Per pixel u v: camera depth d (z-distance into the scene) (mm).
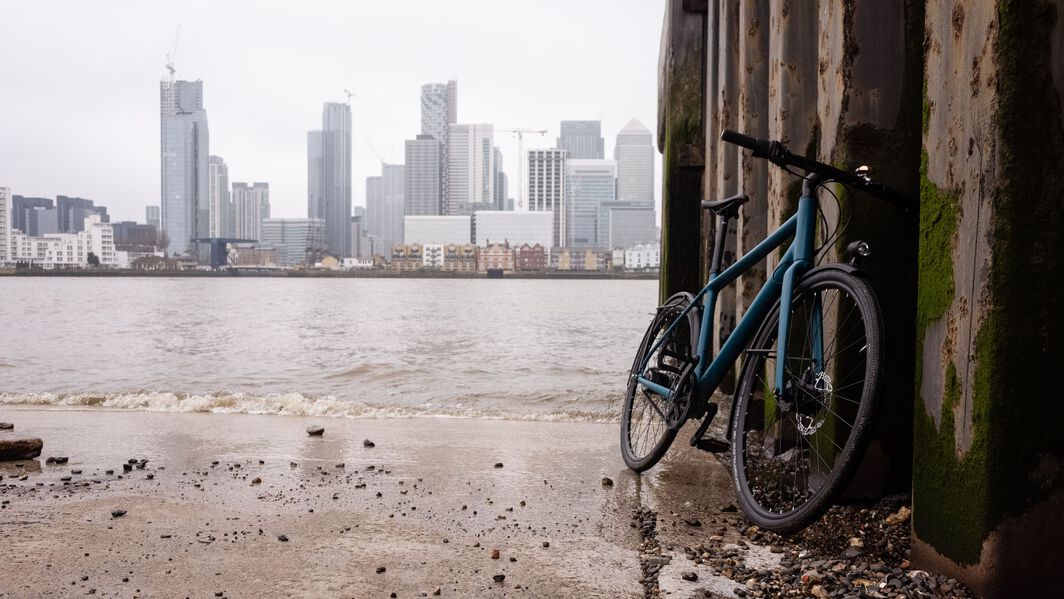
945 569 2018
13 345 13703
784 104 3539
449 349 13148
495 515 2805
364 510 2861
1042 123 1787
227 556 2363
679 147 6480
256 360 10844
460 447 3994
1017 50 1784
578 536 2572
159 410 5438
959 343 1950
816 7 3531
